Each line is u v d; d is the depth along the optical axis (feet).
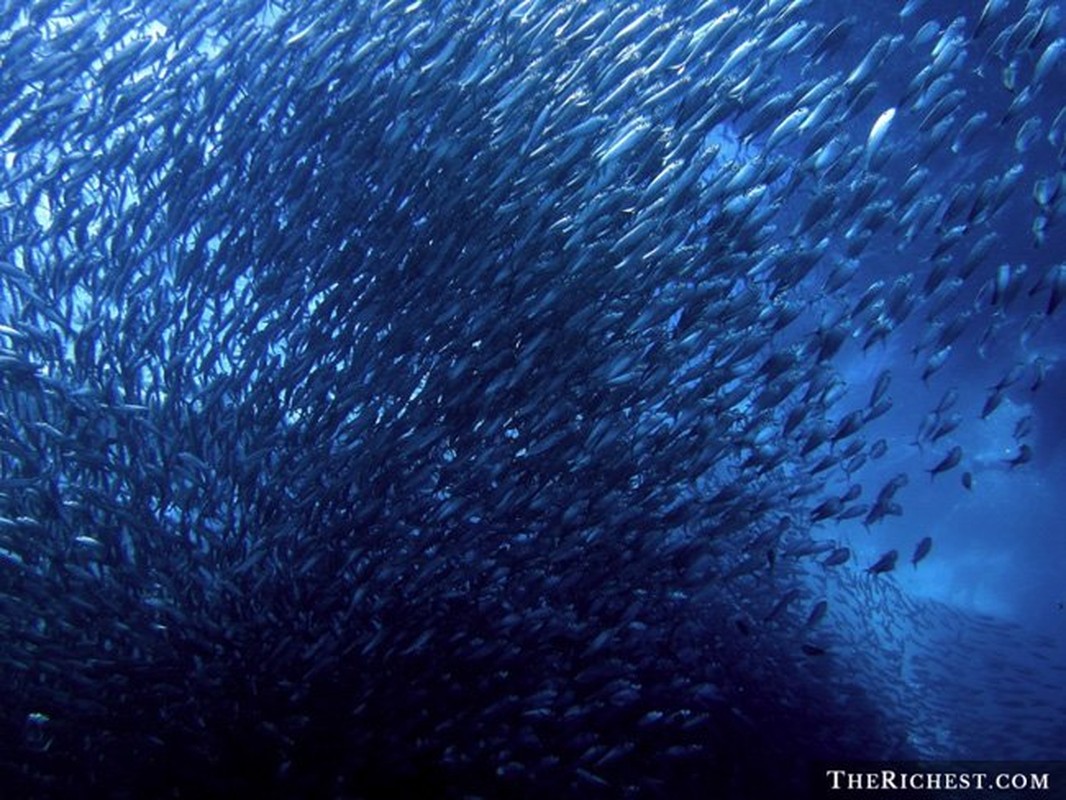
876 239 48.44
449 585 22.65
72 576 21.02
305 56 25.68
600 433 21.68
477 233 23.84
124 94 25.25
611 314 22.41
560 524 21.88
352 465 22.94
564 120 22.49
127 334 24.43
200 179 25.59
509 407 22.91
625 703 21.21
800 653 30.22
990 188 21.01
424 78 24.14
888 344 57.57
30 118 24.49
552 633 21.62
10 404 23.44
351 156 25.49
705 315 22.43
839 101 20.80
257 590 22.91
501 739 20.80
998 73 41.47
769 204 22.24
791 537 35.63
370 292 24.68
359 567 23.09
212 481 23.27
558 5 24.44
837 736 28.27
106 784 21.58
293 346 24.89
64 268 23.84
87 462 21.85
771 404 22.75
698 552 21.97
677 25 24.35
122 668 20.79
